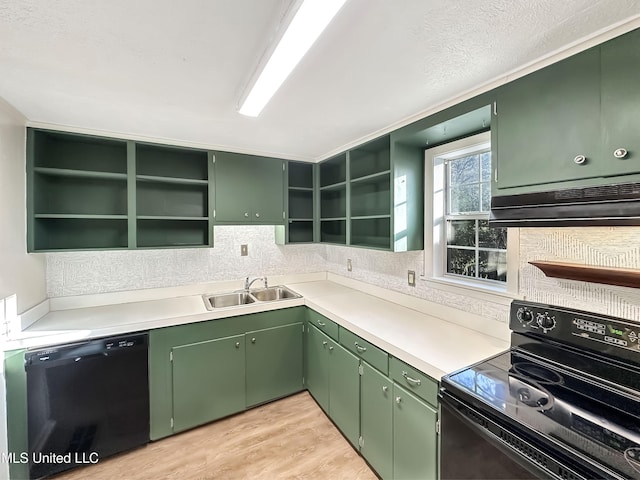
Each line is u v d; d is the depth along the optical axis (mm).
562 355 1307
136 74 1371
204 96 1599
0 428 1600
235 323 2334
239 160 2705
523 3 924
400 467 1552
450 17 992
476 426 1071
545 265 1389
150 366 2021
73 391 1797
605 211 984
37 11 954
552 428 926
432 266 2133
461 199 2053
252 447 2023
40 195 2072
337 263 3264
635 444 856
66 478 1771
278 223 2908
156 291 2584
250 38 1114
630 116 983
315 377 2494
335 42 1127
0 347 1628
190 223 2744
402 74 1367
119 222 2443
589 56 1082
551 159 1192
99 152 2369
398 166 2074
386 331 1782
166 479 1770
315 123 2023
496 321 1676
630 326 1121
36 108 1752
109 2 918
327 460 1905
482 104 1469
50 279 2213
